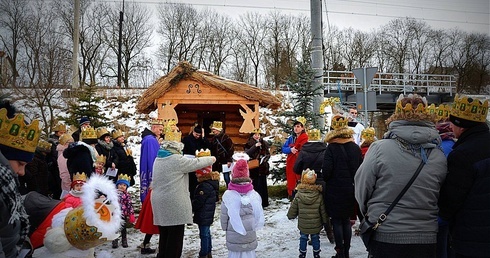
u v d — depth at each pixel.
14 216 2.16
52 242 2.69
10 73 16.42
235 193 4.83
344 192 5.25
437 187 3.15
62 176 6.97
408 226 3.07
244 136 16.59
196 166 5.32
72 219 2.72
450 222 3.23
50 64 16.83
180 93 12.89
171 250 5.12
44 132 13.55
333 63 55.22
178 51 55.62
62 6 48.56
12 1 24.72
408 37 57.16
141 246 6.45
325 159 5.36
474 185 3.03
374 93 9.72
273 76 49.22
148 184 6.84
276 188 12.44
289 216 5.62
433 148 3.25
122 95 27.58
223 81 12.80
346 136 5.35
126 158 8.33
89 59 51.06
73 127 9.57
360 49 57.88
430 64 55.81
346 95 26.28
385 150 3.25
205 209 5.73
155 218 5.18
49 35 23.33
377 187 3.27
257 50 56.12
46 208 2.96
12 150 2.45
